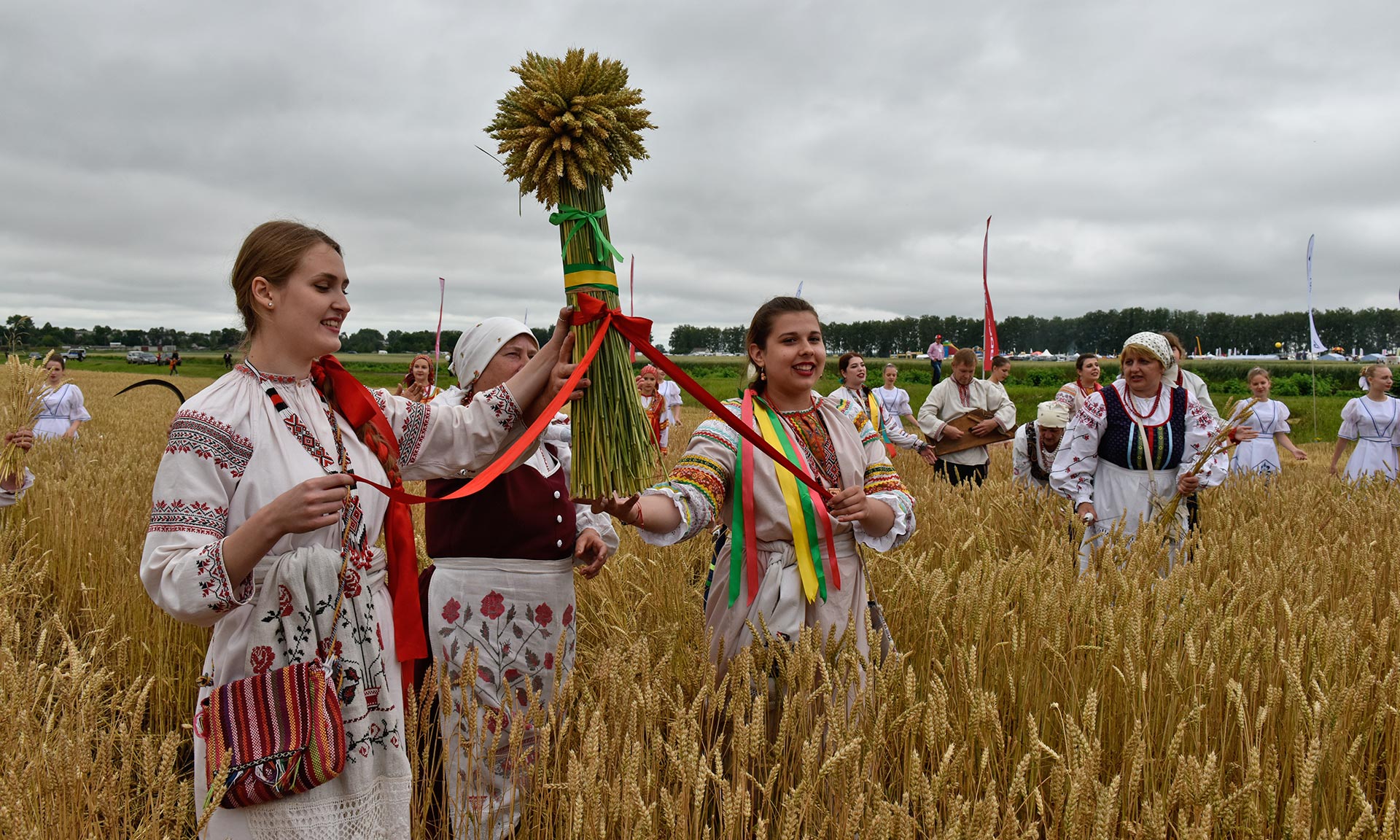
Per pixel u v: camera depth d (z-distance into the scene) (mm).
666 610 4426
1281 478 10219
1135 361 5285
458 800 2805
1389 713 2805
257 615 2176
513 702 3180
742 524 3314
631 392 2836
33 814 2225
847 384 9406
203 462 2119
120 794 2383
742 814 2188
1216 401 36188
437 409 2705
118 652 4234
